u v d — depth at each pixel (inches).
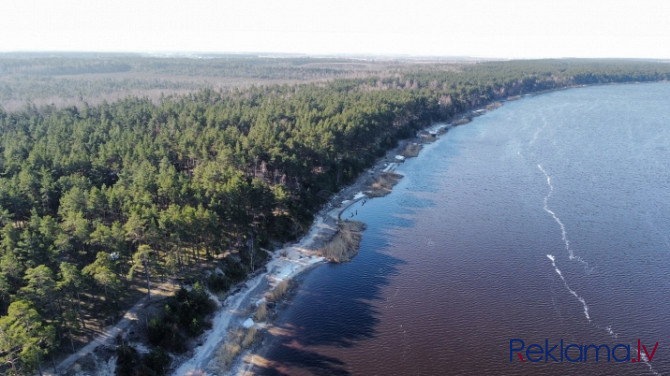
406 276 3225.9
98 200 3102.9
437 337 2613.2
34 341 2004.2
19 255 2508.6
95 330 2439.7
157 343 2442.2
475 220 4104.3
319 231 3905.0
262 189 3627.0
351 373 2357.3
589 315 2775.6
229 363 2429.9
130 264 2945.4
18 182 3469.5
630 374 2322.8
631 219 4077.3
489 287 3075.8
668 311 2807.6
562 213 4220.0
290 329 2699.3
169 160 4301.2
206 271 3024.1
